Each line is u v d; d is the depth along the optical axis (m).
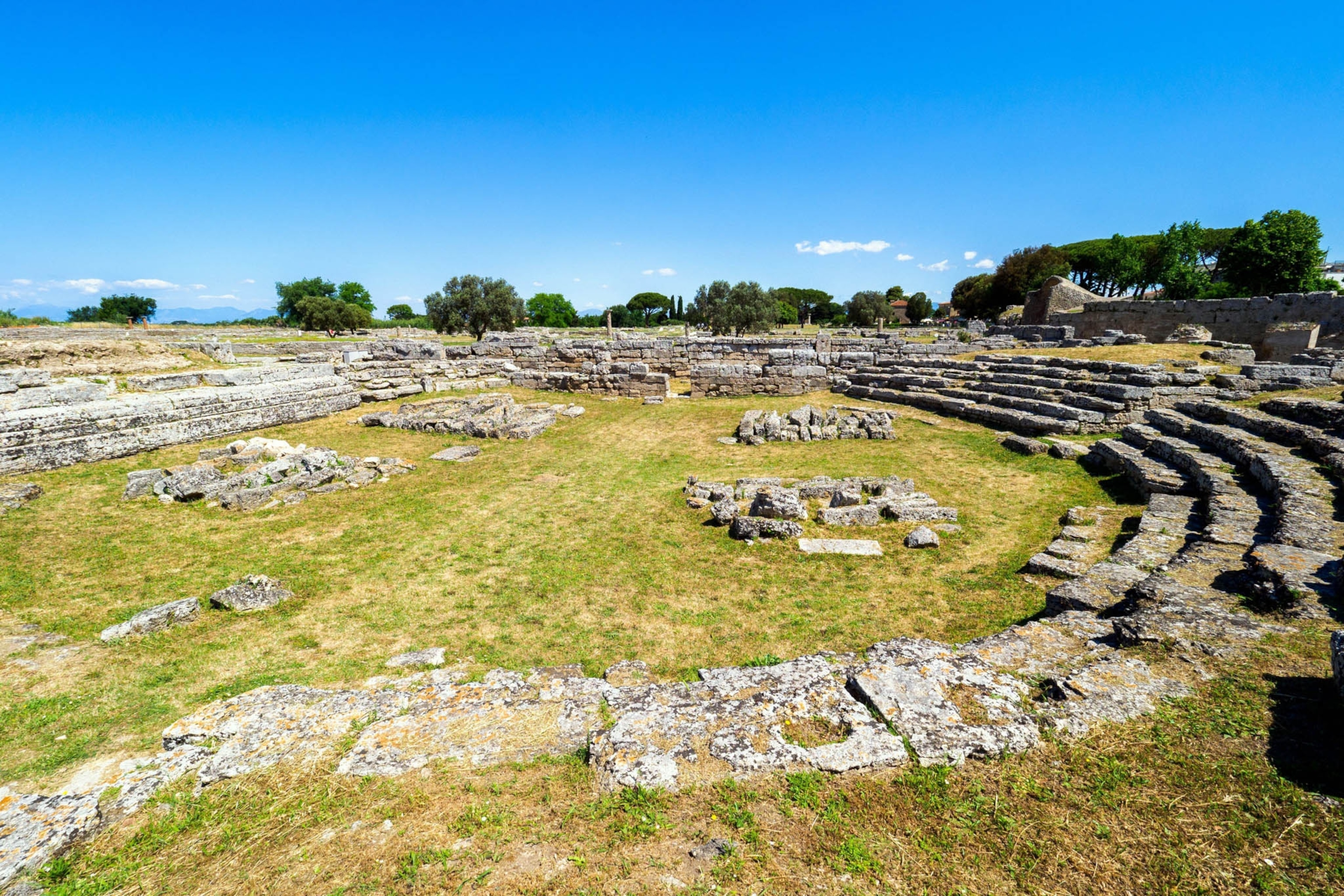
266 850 3.97
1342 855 3.17
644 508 12.51
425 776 4.55
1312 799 3.54
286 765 4.77
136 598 8.76
